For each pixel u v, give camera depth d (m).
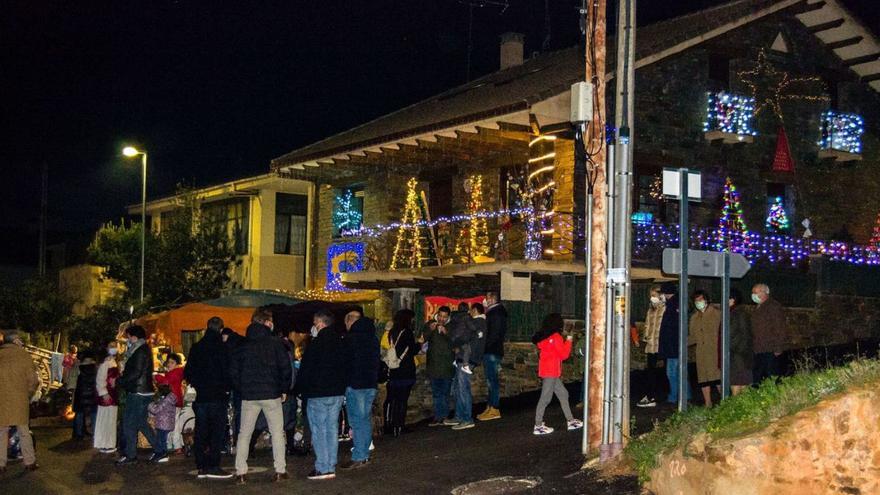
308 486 11.29
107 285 39.34
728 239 22.34
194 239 30.98
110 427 15.37
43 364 25.64
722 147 22.91
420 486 10.79
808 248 23.56
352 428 12.27
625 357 10.59
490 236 23.45
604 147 11.30
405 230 25.58
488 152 23.30
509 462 11.55
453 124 20.44
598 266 11.20
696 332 13.09
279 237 30.66
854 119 24.80
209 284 30.97
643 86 21.81
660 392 16.41
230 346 12.93
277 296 19.67
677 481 8.66
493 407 15.62
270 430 11.75
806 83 24.39
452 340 15.01
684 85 22.45
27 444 13.26
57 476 12.79
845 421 7.80
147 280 31.16
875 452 7.71
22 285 35.84
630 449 9.94
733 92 23.23
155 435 13.93
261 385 11.62
